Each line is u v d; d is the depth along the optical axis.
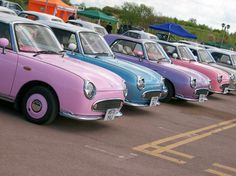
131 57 11.98
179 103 12.95
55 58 7.51
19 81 7.18
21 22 7.76
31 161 5.43
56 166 5.43
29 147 5.93
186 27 51.50
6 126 6.68
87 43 9.66
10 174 4.91
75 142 6.58
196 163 6.70
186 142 8.02
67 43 9.55
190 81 11.97
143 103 9.52
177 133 8.70
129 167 5.90
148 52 12.08
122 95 7.68
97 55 9.64
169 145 7.54
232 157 7.52
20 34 7.52
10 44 7.35
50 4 27.95
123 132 7.84
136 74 9.31
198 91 12.20
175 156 6.89
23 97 7.24
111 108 7.41
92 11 31.39
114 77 7.84
